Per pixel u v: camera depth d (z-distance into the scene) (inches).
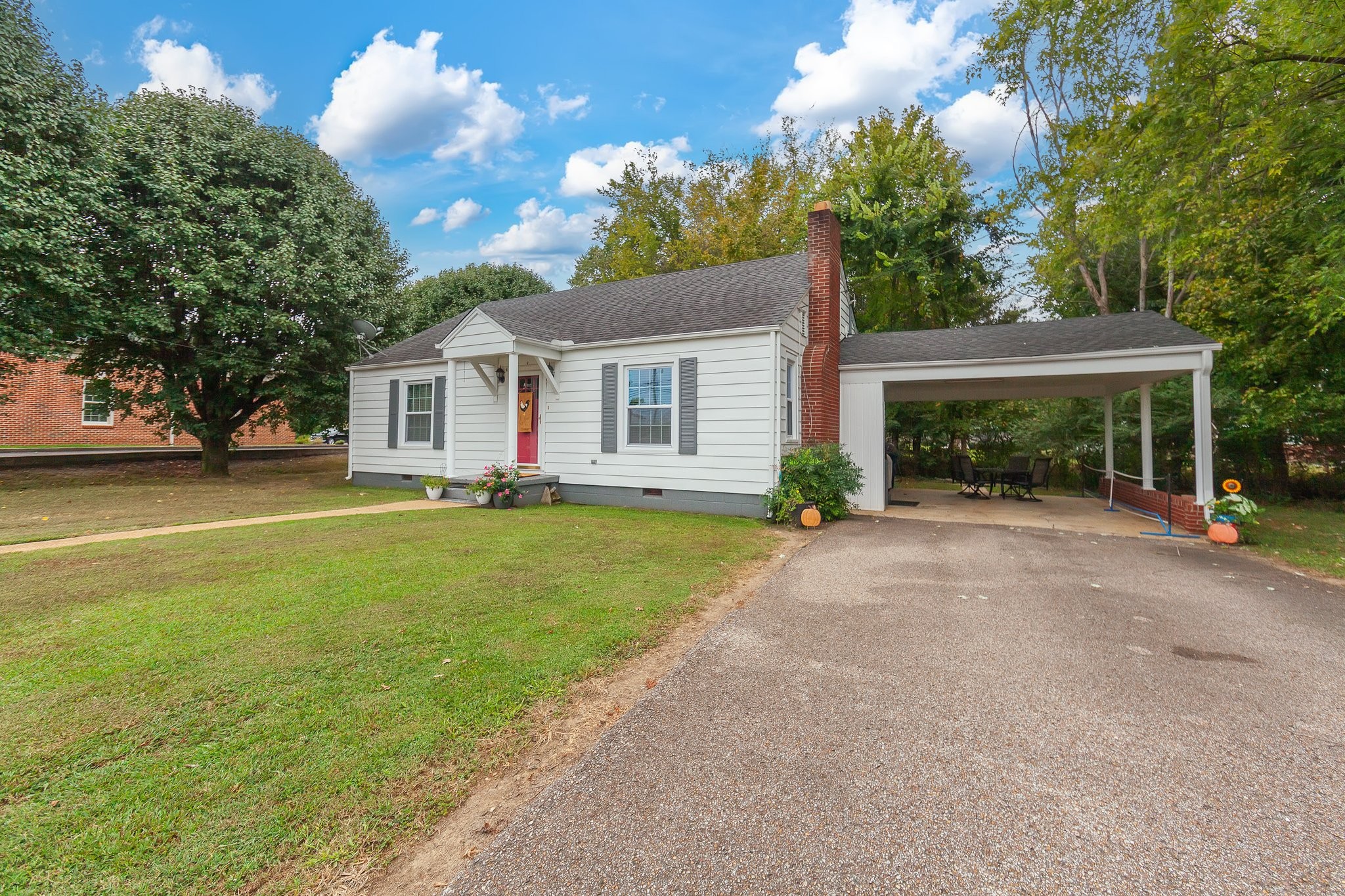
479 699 120.9
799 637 161.9
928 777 96.0
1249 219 429.4
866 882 72.5
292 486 576.1
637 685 131.7
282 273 540.4
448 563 239.3
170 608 176.9
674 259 1098.7
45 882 71.1
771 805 88.0
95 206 453.7
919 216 733.9
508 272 1243.8
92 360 573.6
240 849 77.4
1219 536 306.5
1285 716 118.3
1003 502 501.4
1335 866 75.9
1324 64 287.6
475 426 517.0
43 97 443.5
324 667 135.5
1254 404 466.6
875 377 443.5
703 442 400.8
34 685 124.9
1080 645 157.2
